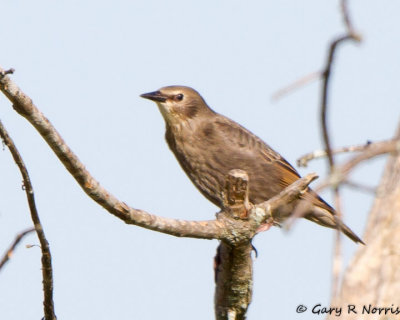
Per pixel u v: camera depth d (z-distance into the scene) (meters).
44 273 8.74
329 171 5.57
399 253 7.24
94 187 8.15
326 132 5.71
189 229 9.05
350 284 7.18
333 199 5.46
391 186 7.76
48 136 7.73
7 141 7.86
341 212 5.43
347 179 5.48
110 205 8.30
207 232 9.24
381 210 7.68
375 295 7.05
